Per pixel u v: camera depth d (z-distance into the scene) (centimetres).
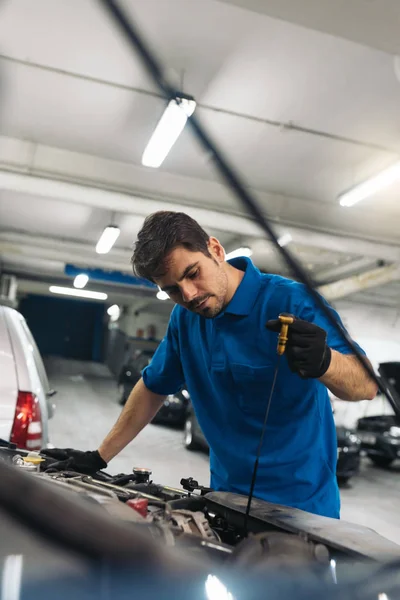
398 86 478
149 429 901
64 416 961
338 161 654
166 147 527
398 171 580
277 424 137
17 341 262
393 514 523
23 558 47
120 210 737
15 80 517
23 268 1559
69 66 481
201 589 43
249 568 55
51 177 699
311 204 807
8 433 244
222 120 556
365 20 331
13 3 395
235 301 137
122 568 41
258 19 394
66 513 44
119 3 41
